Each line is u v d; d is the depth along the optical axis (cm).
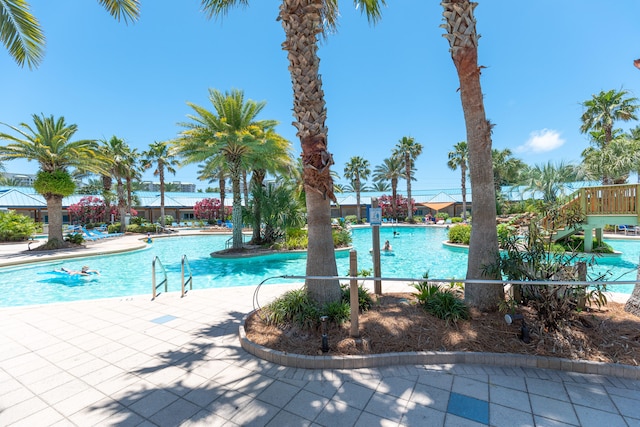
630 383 312
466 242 1672
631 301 468
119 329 487
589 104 2216
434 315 449
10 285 994
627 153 1848
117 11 709
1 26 693
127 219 3170
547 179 2686
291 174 1848
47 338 452
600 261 1085
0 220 2019
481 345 378
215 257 1436
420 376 333
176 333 470
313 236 493
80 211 3491
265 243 1723
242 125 1466
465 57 448
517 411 272
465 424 257
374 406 284
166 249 1836
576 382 316
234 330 480
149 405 290
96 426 262
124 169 2722
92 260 1420
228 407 286
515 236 501
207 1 700
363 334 409
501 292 464
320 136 478
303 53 472
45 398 303
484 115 472
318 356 362
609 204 1075
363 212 5078
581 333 386
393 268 1231
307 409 281
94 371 355
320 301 482
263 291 728
